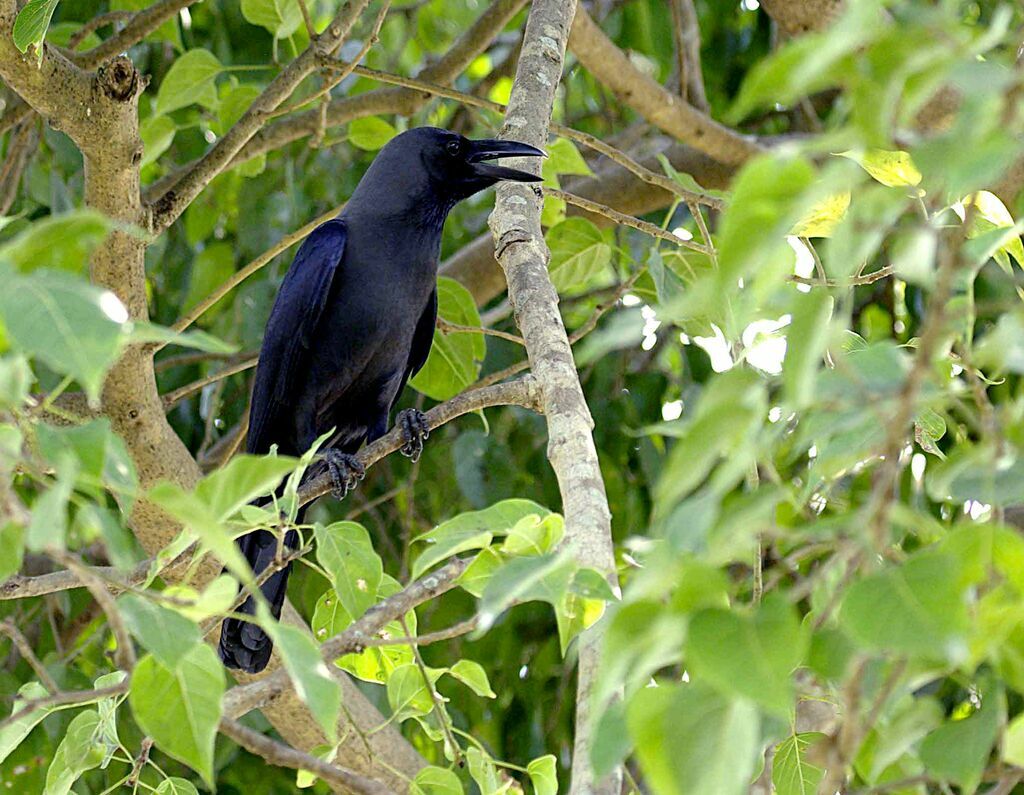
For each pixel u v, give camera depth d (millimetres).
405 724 10867
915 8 2529
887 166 5133
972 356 3166
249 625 7891
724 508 3072
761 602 3033
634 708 3037
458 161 9734
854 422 3309
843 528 2975
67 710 9367
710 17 12969
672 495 2902
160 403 8219
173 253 11969
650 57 12914
